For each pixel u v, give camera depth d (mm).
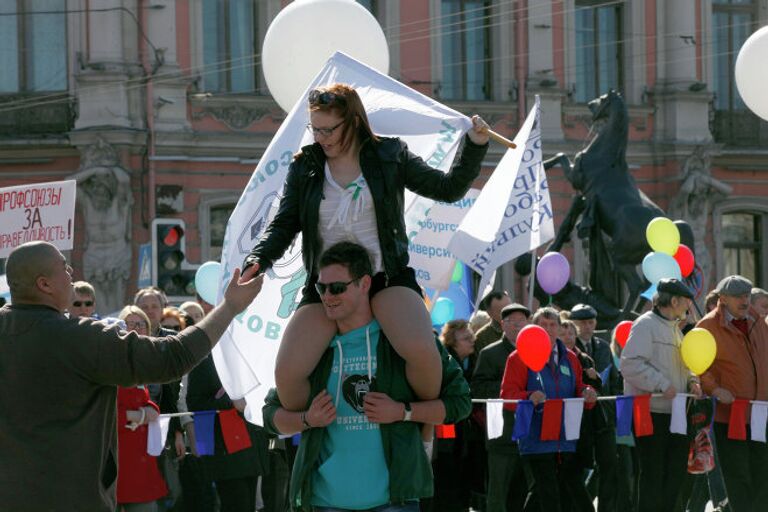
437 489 20250
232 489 18203
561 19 55125
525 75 54781
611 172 30516
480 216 17766
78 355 10023
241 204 12484
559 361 18781
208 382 18000
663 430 18547
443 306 22797
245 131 51875
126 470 16391
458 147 11891
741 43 58375
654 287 21734
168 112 50844
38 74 50938
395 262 10305
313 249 10422
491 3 54562
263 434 18406
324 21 16641
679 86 56219
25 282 10289
